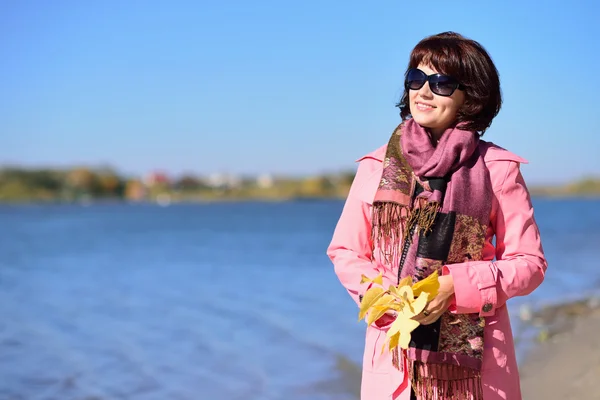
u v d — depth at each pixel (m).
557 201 136.75
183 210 124.31
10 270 21.00
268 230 47.84
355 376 6.70
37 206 173.62
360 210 2.38
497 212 2.24
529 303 10.07
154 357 8.18
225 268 20.47
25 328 10.58
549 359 5.95
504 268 2.13
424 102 2.29
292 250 28.08
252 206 155.25
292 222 63.56
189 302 13.31
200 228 52.66
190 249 29.44
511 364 2.19
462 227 2.14
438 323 2.12
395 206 2.22
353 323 9.98
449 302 2.10
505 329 2.21
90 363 7.94
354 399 5.89
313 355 7.79
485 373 2.15
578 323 7.71
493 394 2.14
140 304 13.23
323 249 28.45
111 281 17.56
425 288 2.04
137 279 17.94
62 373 7.43
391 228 2.23
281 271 19.22
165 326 10.55
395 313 2.17
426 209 2.16
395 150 2.30
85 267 21.66
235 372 7.17
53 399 6.37
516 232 2.21
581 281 13.24
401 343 1.94
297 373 6.93
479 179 2.19
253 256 25.06
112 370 7.54
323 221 65.75
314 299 13.06
